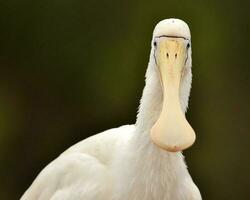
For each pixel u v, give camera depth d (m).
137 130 9.28
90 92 16.70
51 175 10.22
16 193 16.72
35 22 16.64
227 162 16.80
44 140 16.95
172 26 8.72
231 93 16.92
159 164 9.18
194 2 16.52
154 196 9.27
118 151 9.65
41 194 10.27
